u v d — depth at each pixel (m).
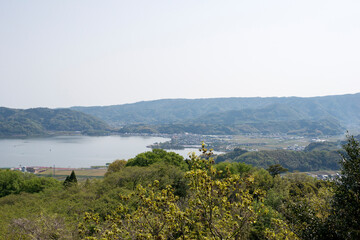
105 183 44.41
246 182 10.88
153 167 51.56
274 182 47.62
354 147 11.25
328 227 11.12
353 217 10.53
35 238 22.91
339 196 11.28
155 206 10.88
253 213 10.46
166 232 11.03
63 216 29.75
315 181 51.91
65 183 61.12
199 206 10.53
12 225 25.62
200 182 10.07
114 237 10.62
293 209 12.81
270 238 13.26
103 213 29.95
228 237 10.16
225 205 10.44
